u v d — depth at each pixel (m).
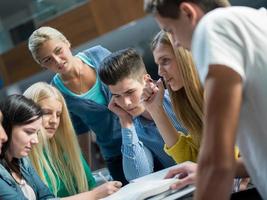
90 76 1.89
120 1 2.71
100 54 1.93
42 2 2.95
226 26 0.72
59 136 1.67
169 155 1.48
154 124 1.58
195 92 1.22
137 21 2.70
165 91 1.52
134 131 1.58
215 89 0.68
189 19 0.77
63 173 1.65
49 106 1.60
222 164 0.66
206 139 0.68
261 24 0.74
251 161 0.78
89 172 1.71
